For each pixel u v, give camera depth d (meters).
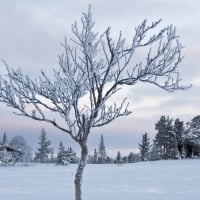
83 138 8.09
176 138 82.38
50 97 7.62
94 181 29.67
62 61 7.62
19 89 7.57
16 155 76.38
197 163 58.22
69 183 28.80
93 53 7.69
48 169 55.22
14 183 29.16
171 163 61.38
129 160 111.62
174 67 7.95
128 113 8.14
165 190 22.81
